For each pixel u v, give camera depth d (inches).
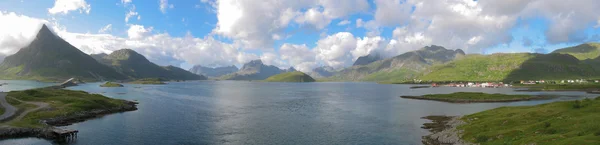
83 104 4662.9
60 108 4271.7
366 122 3796.8
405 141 2748.5
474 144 2354.8
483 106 5733.3
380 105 6008.9
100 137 2883.9
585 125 2148.1
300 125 3580.2
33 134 2883.9
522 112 3361.2
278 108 5433.1
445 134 2851.9
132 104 5782.5
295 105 6028.5
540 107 3720.5
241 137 2923.2
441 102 6668.3
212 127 3425.2
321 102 6766.7
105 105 4997.5
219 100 7234.3
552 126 2343.8
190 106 5698.8
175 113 4616.1
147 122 3740.2
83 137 2878.9
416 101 6968.5
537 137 2084.2
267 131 3216.0
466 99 7071.9
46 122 3531.0
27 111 3946.9
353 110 5108.3
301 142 2743.6
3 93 5349.4
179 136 2950.3
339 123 3722.9
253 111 4948.3
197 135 3002.0
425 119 4033.0
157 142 2714.1
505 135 2356.1
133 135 2979.8
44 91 5890.8
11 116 3567.9
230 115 4424.2
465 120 3555.6
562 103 3671.3
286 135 3021.7
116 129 3277.6
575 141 1754.4
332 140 2812.5
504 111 3718.0
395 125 3567.9
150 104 6023.6
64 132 2768.2
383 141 2763.3
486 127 2824.8
